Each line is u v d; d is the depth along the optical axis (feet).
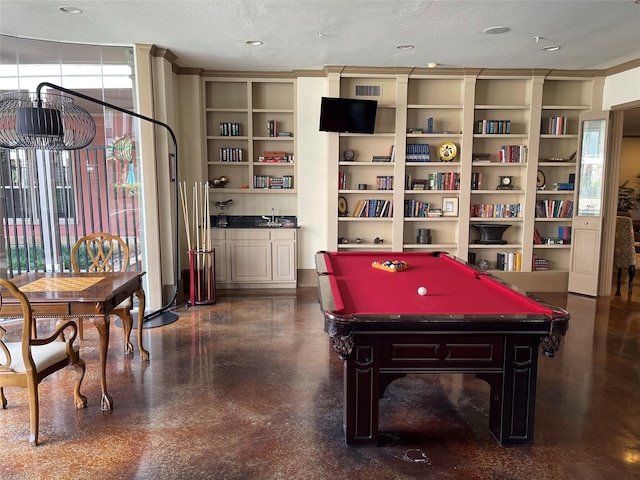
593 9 12.42
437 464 7.88
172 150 17.66
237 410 9.70
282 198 21.38
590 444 8.50
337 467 7.79
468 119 19.66
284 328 14.99
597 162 19.21
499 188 20.39
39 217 16.58
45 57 15.74
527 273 20.56
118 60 16.15
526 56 17.31
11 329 14.69
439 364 8.21
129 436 8.69
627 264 19.74
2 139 12.43
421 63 18.39
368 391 8.27
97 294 9.57
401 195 19.98
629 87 18.33
